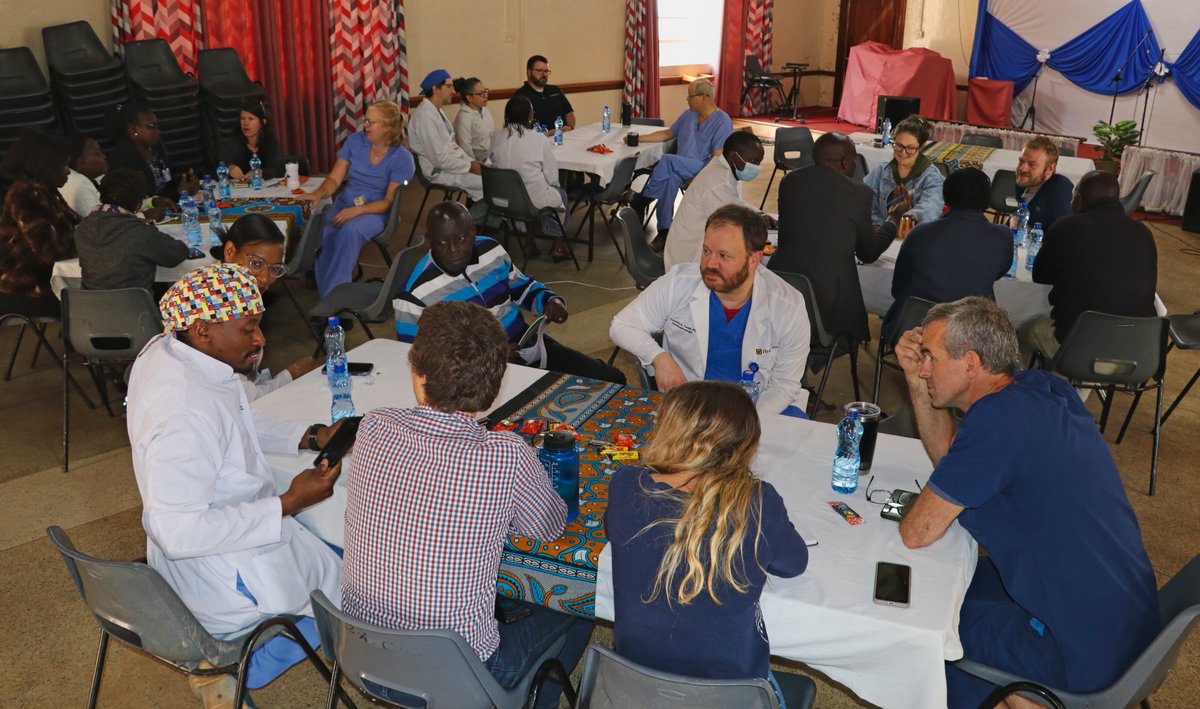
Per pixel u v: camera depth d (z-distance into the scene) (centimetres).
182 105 703
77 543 328
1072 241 379
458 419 179
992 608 210
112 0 715
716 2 1202
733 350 302
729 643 165
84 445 396
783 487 224
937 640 172
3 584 305
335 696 204
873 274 424
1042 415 193
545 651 203
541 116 806
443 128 657
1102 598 191
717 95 1237
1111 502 196
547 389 279
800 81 1360
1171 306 595
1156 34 1036
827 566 192
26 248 412
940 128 988
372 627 174
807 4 1332
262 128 615
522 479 180
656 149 709
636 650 169
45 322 431
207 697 221
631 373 473
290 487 203
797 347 298
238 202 512
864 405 227
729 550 159
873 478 230
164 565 206
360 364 289
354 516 184
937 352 208
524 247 667
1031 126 1162
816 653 183
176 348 195
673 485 166
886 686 179
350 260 531
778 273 376
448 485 174
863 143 724
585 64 1064
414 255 407
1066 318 383
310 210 512
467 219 327
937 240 370
